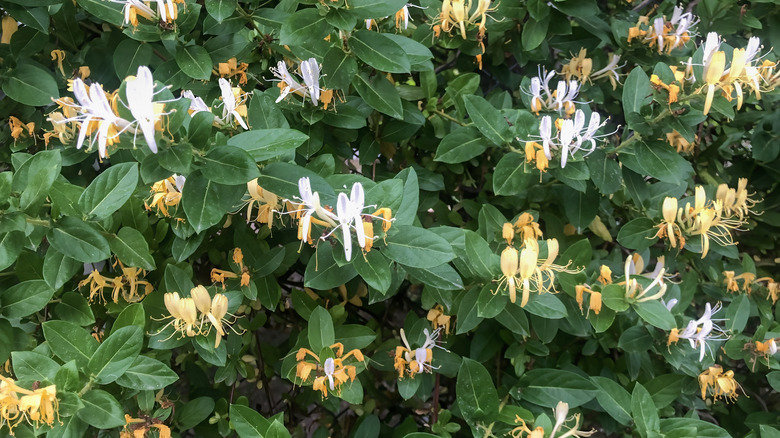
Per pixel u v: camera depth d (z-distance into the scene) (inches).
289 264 23.7
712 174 31.0
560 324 23.7
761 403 27.1
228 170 15.5
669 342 21.6
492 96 27.6
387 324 31.2
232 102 19.5
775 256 32.1
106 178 18.2
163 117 14.8
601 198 26.6
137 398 20.9
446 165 28.2
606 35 27.2
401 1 17.9
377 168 27.7
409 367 21.9
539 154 19.6
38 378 16.7
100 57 26.2
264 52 24.4
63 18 25.5
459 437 26.0
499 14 25.2
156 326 20.8
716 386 22.3
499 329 24.7
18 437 17.0
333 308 25.0
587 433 19.7
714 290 26.4
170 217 20.5
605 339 25.2
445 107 26.1
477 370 19.7
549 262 19.3
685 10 31.9
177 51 21.6
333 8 18.1
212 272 21.8
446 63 30.5
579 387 22.2
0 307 18.4
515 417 20.0
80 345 17.8
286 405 30.5
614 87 27.3
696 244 21.4
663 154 21.3
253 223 25.3
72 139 21.1
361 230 15.3
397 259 16.7
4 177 16.0
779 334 23.6
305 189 15.7
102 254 17.3
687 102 20.3
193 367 26.9
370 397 29.4
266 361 28.7
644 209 24.4
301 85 21.0
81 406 16.2
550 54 32.6
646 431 19.8
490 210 22.7
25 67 22.5
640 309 19.7
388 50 19.3
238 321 24.4
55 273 18.6
